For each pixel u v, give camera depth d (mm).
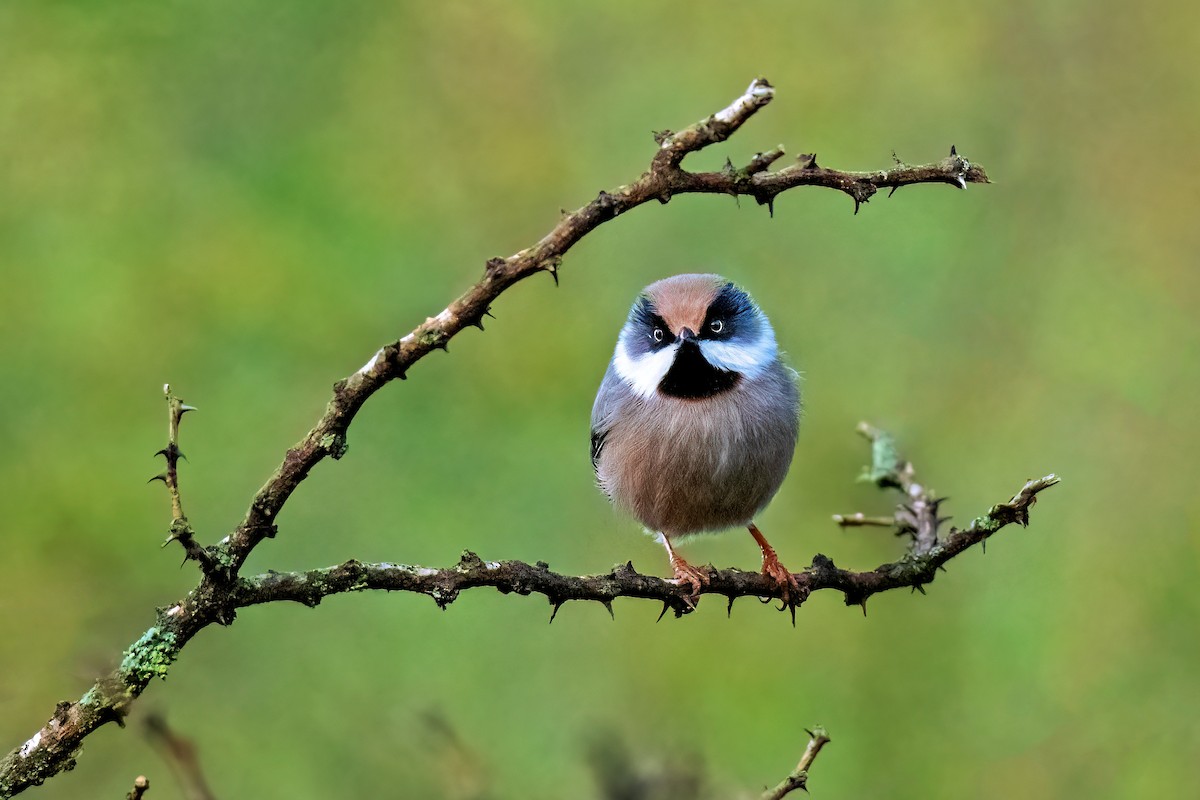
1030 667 12086
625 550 12828
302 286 14164
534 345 14602
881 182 6047
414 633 12047
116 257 14047
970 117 15414
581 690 11977
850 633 12547
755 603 12727
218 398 13469
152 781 10352
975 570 12797
